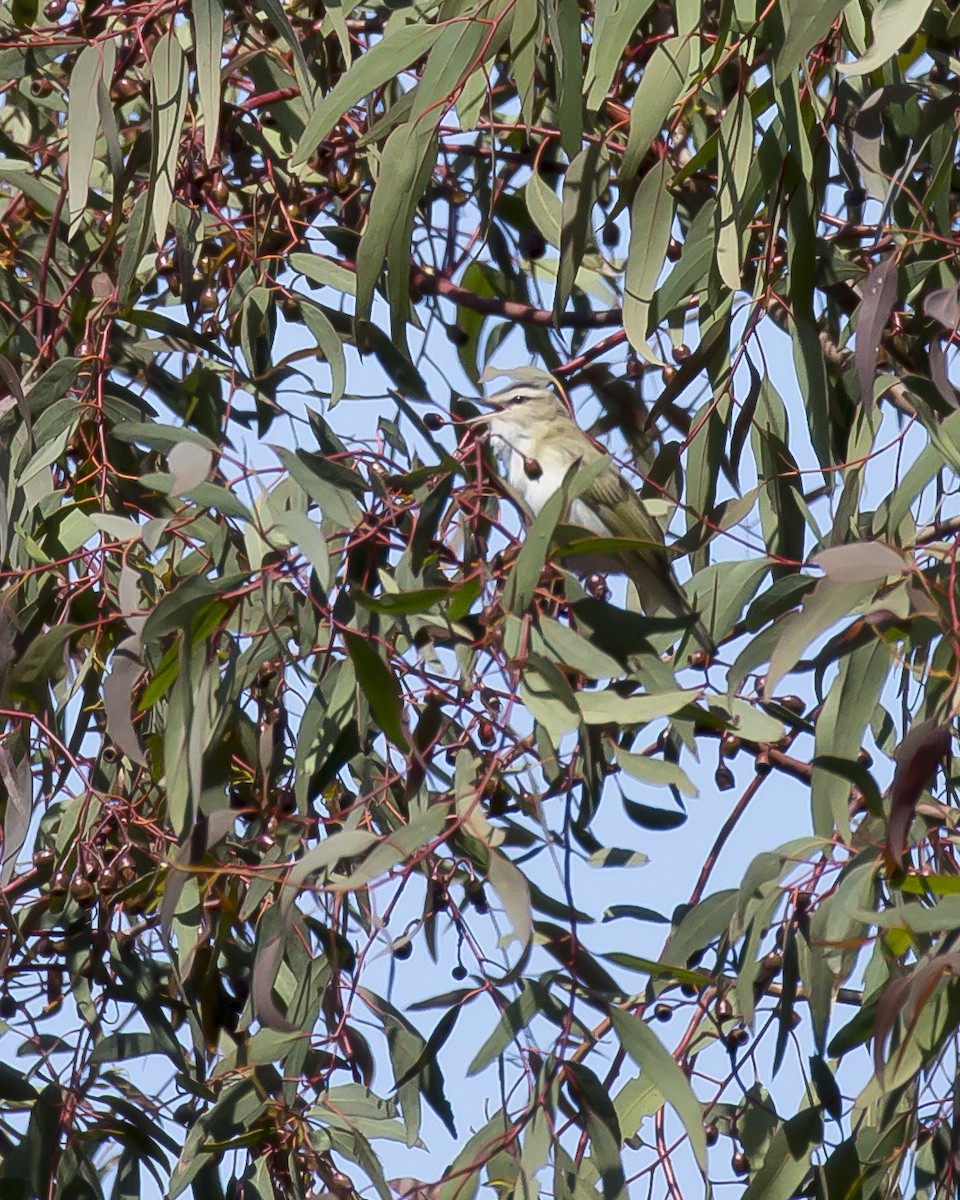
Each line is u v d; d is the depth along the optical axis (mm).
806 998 7535
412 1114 7238
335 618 6996
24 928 8016
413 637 7168
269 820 7691
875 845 6473
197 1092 7637
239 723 7742
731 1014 7445
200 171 8203
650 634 6559
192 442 6012
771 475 7445
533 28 7176
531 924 5891
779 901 7230
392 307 7320
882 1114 6859
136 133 8578
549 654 6418
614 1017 6602
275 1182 7395
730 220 6973
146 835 7340
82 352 7680
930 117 7188
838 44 7410
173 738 6281
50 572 7258
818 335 7078
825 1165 6824
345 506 6691
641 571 8164
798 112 6934
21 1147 7508
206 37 7062
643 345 6969
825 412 7062
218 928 7484
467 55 7094
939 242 7430
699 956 7508
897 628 6566
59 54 8766
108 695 6332
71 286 7742
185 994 7457
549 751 6859
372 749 7691
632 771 6578
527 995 6766
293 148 8484
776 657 5957
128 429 6871
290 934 7305
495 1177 7004
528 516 7332
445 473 6758
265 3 7457
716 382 7367
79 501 7410
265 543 6590
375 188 7168
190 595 6125
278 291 7984
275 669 7859
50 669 6797
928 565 6855
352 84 7047
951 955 5730
